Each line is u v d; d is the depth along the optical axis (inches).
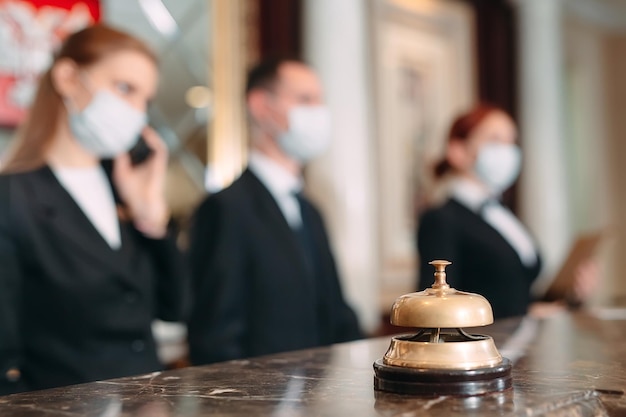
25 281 94.6
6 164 101.9
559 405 46.2
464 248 155.9
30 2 155.6
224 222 117.9
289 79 131.0
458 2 272.8
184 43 179.8
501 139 163.3
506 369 50.9
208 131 182.2
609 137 381.1
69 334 94.5
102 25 106.8
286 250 120.2
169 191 173.3
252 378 58.3
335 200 197.2
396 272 239.3
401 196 244.2
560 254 290.2
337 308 130.6
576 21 362.6
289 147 130.9
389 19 243.9
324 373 60.4
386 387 51.1
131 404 48.5
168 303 111.0
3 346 90.4
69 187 101.6
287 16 202.5
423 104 255.4
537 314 159.9
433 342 52.1
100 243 99.3
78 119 102.2
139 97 106.3
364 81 206.5
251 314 117.1
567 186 361.1
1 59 151.9
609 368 60.1
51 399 50.8
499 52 289.0
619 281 379.6
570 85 364.5
